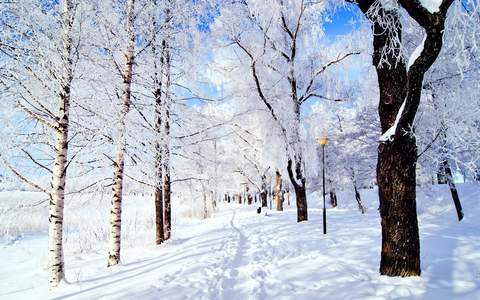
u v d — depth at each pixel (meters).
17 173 5.95
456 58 4.23
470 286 4.28
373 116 21.19
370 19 5.16
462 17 4.07
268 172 31.30
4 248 12.08
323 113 14.84
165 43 8.85
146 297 4.93
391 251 4.80
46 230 16.20
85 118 6.86
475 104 8.31
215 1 8.83
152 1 7.46
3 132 5.44
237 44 14.31
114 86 7.14
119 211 7.81
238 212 28.59
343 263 5.90
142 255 9.29
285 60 14.46
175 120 10.10
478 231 9.48
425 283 4.42
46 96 6.05
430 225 11.28
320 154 27.48
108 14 6.78
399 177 4.75
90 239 12.83
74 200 8.30
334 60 13.73
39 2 5.24
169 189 11.90
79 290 5.75
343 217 14.87
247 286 5.44
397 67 4.98
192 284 5.58
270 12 13.39
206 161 12.49
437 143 11.90
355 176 24.19
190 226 18.70
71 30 5.76
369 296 4.16
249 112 13.81
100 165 7.79
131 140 7.64
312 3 13.33
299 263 6.43
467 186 21.58
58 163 6.28
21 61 5.17
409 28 7.06
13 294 6.21
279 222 14.59
